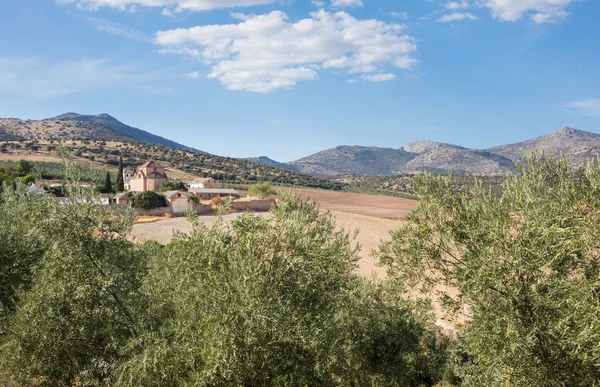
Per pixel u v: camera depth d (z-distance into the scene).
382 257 14.38
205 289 9.77
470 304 11.61
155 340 9.66
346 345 14.20
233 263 9.62
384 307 17.36
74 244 11.05
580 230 9.70
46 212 11.38
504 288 10.64
